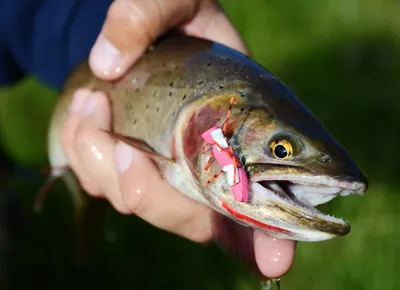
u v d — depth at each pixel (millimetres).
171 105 443
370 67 1016
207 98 429
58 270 651
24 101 875
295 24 1077
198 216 441
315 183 390
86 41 529
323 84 958
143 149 441
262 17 1063
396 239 652
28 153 788
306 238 386
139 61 470
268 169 396
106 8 527
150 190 435
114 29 464
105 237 666
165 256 658
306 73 986
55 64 552
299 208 387
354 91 940
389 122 858
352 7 1129
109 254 659
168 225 443
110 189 454
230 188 401
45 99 881
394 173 753
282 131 403
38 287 641
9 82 604
